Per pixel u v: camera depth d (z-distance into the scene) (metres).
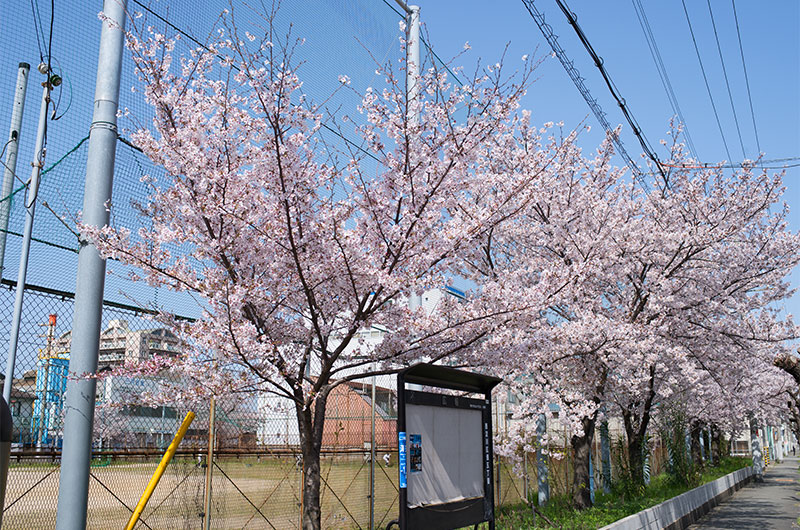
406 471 5.83
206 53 6.25
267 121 5.95
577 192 12.38
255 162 5.89
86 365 5.16
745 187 13.63
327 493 11.54
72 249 6.55
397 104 6.63
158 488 11.57
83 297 5.26
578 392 10.91
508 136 11.23
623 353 11.11
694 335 14.23
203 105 5.86
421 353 6.73
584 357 12.00
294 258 5.96
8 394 5.57
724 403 22.91
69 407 5.09
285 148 5.73
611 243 12.01
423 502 6.09
